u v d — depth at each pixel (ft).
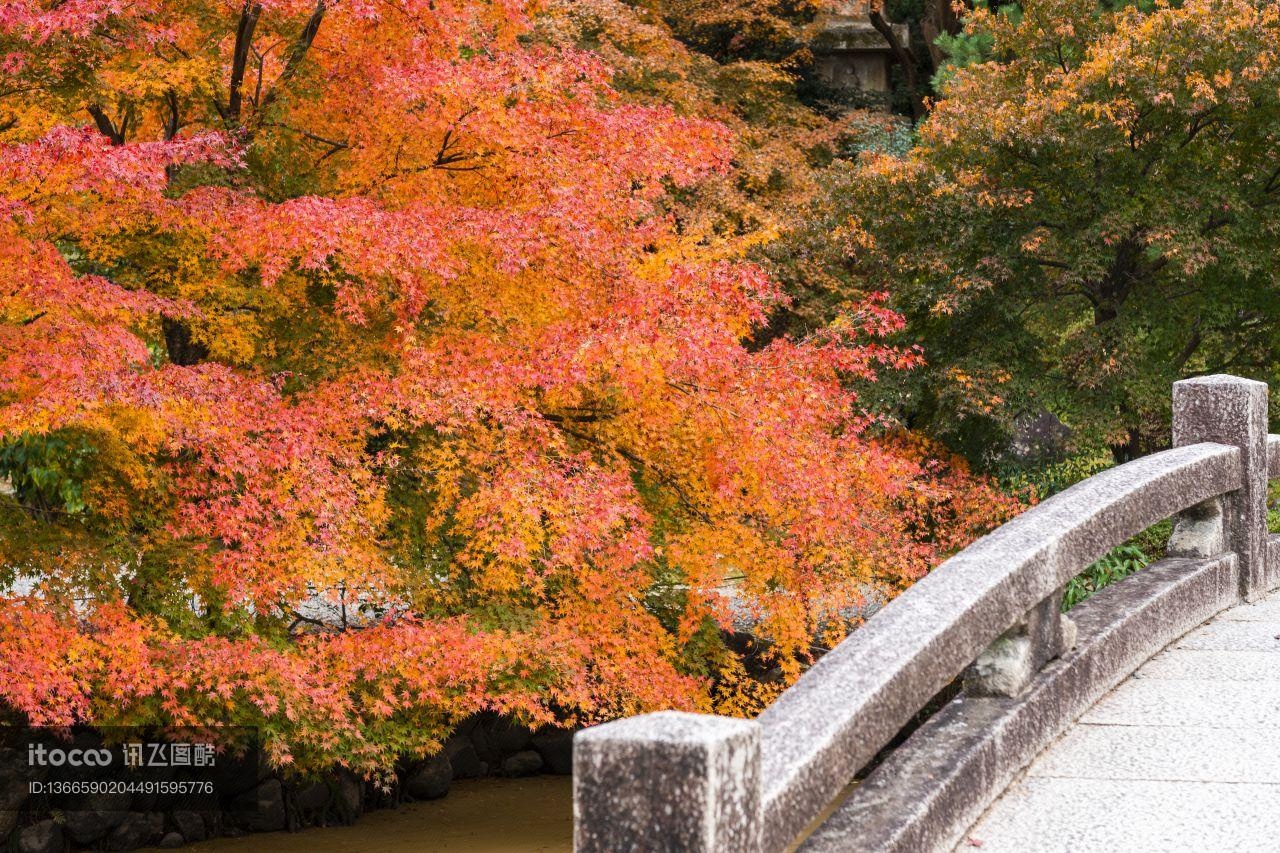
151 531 28.48
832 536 31.81
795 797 8.68
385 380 28.63
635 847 7.50
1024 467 48.42
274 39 32.01
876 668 10.50
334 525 26.48
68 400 22.43
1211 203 44.68
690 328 27.53
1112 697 15.34
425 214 28.04
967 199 46.24
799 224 52.60
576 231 29.45
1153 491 16.96
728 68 71.00
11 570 27.25
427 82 28.27
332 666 28.66
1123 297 49.16
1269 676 15.89
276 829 34.94
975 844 11.13
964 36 70.74
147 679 25.54
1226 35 42.91
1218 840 10.93
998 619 12.63
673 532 33.06
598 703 30.83
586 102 31.55
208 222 27.04
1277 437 21.83
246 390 26.84
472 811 37.09
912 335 48.80
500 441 29.17
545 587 32.17
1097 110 43.65
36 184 24.53
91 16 24.30
